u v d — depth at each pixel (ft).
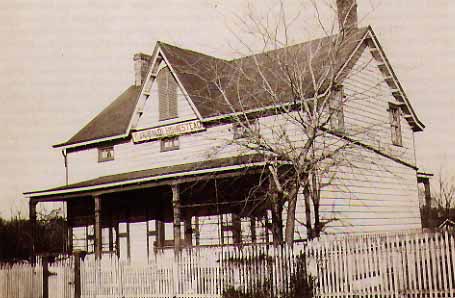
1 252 115.44
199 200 84.84
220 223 82.12
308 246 52.54
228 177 76.69
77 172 102.17
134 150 94.79
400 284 46.98
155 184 77.41
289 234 54.70
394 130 94.53
